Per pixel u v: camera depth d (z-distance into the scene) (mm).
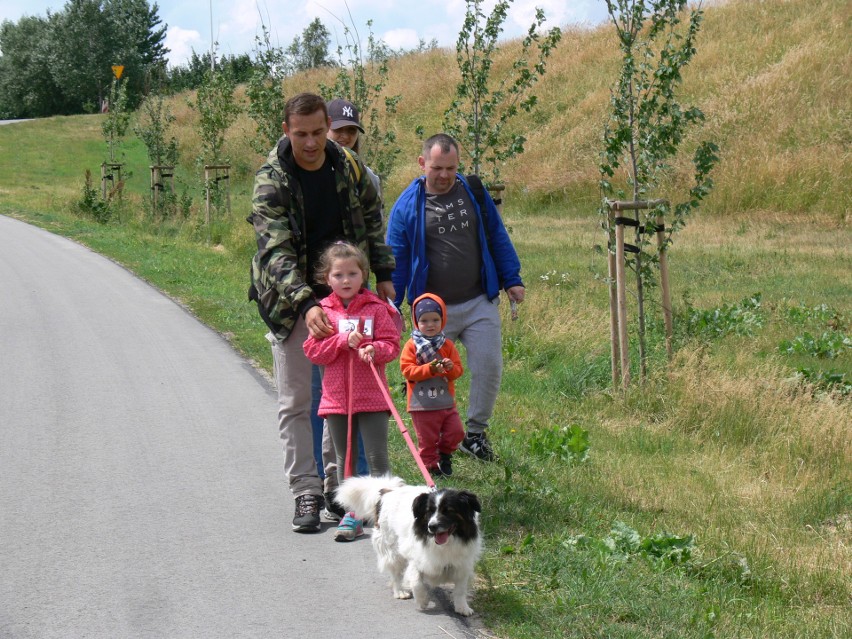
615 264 8898
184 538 5254
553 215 25828
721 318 11430
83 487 6090
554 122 31000
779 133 25516
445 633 4102
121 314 12320
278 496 5980
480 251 6629
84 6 77812
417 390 6238
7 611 4312
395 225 6594
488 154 29047
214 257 18141
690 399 8148
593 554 4953
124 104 29938
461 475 6332
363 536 5352
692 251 18078
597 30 37844
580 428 7043
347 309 5168
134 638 4051
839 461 7188
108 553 5023
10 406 8055
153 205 26484
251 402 8273
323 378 5223
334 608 4371
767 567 5016
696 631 4117
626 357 8695
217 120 25703
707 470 6949
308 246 5391
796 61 28875
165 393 8531
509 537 5254
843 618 4461
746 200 23188
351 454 5152
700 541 5328
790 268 16125
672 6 8820
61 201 28000
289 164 5246
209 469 6492
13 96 80438
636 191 9039
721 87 28984
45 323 11664
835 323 11539
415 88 38031
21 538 5227
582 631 4070
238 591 4559
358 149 6730
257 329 11477
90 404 8133
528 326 10852
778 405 8047
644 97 8984
